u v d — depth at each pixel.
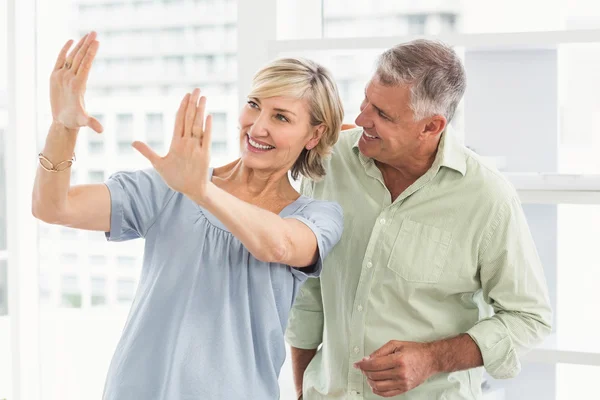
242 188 1.41
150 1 2.92
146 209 1.34
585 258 2.12
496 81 2.12
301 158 1.46
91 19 2.97
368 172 1.57
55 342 3.35
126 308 3.34
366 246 1.56
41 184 1.20
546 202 1.83
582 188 1.83
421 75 1.40
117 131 3.07
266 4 2.06
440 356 1.44
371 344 1.55
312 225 1.33
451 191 1.52
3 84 2.53
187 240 1.34
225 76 2.88
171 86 2.97
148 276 1.36
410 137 1.45
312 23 2.35
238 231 1.18
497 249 1.50
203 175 1.09
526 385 2.14
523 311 1.52
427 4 2.42
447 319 1.54
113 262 3.33
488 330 1.48
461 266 1.52
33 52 2.42
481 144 2.14
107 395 1.32
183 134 1.08
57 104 1.13
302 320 1.70
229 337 1.31
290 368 2.17
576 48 2.03
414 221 1.53
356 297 1.55
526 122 2.10
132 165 3.08
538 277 1.55
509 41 1.81
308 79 1.34
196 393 1.28
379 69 1.44
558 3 2.25
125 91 3.02
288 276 1.37
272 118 1.33
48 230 3.37
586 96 2.10
